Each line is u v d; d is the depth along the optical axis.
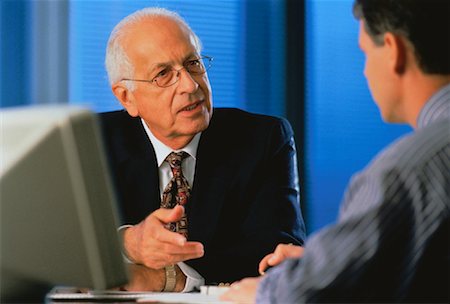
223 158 2.67
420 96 1.28
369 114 5.26
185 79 2.50
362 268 1.13
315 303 1.16
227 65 5.04
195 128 2.53
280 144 2.77
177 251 2.17
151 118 2.57
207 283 2.47
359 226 1.13
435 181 1.12
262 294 1.27
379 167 1.15
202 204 2.59
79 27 4.71
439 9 1.25
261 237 2.56
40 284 1.21
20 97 4.57
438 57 1.26
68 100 4.65
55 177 1.08
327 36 5.18
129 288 2.26
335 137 5.18
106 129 2.71
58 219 1.11
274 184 2.69
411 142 1.16
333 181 5.16
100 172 1.11
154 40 2.53
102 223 1.12
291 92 5.11
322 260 1.14
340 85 5.20
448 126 1.17
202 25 5.00
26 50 4.59
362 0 1.33
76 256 1.14
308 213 5.08
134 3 4.82
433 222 1.12
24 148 1.07
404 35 1.27
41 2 4.62
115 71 2.62
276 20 5.12
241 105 5.05
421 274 1.17
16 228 1.13
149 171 2.62
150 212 2.59
